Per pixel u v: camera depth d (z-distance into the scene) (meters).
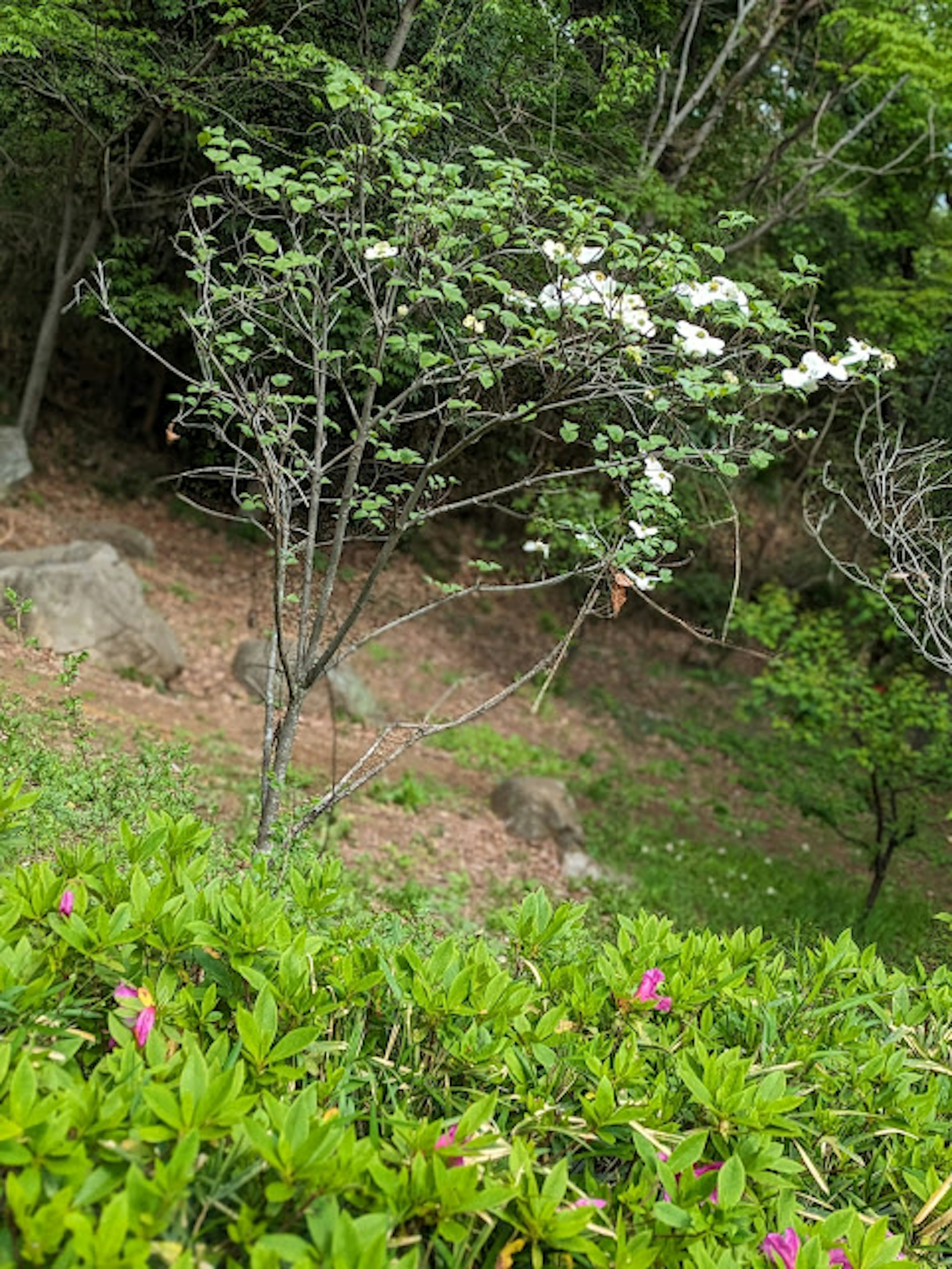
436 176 3.32
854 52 8.61
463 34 5.45
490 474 6.06
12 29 5.81
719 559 11.17
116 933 1.94
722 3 8.33
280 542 3.57
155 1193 1.38
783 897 7.53
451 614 12.40
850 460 7.35
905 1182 2.04
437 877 6.77
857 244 9.82
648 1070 2.08
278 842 3.68
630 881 7.69
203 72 5.99
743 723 12.02
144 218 8.09
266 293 3.58
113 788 3.74
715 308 3.28
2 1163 1.40
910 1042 2.47
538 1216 1.57
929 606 3.89
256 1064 1.75
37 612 7.91
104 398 12.95
